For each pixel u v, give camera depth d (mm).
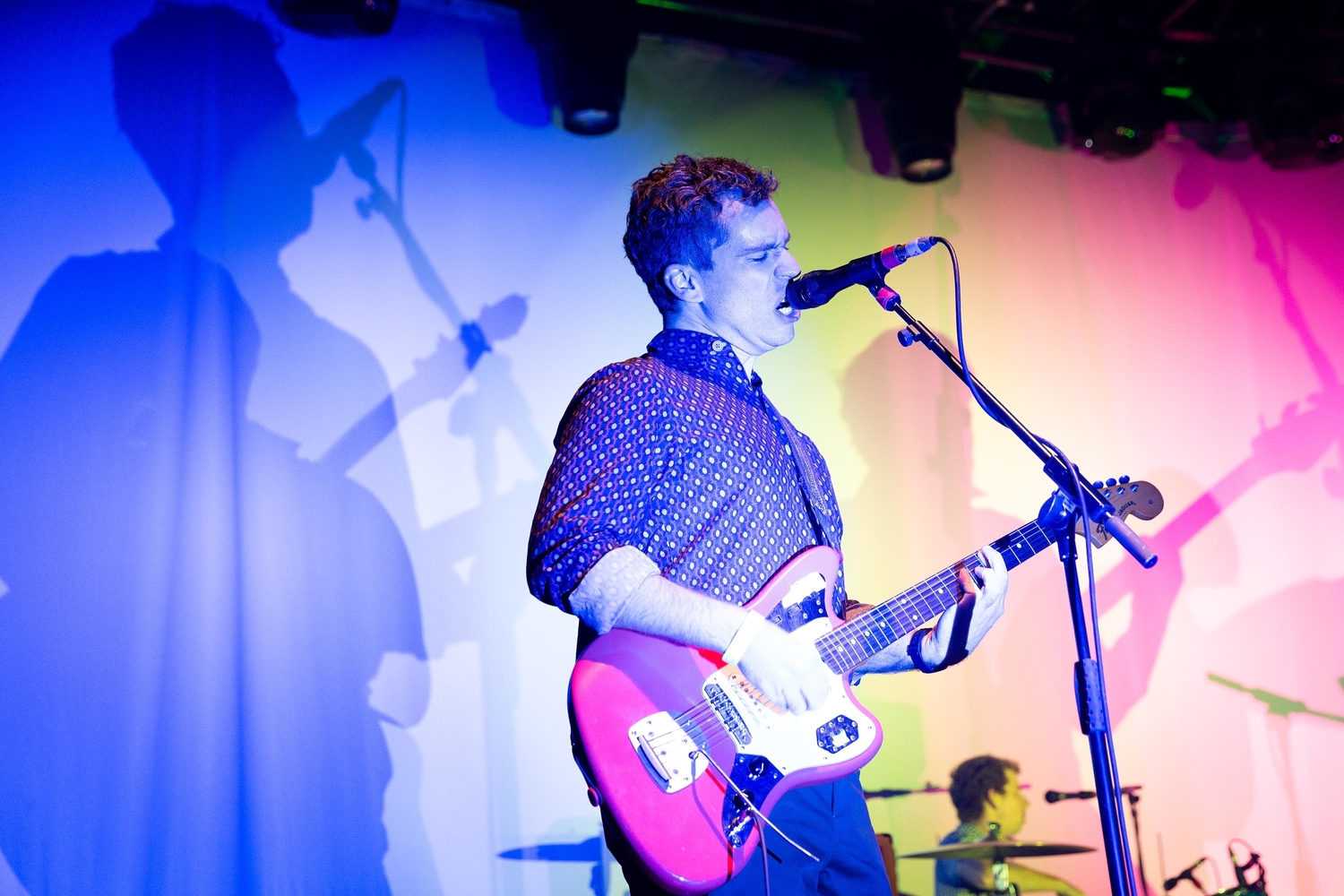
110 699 2746
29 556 2740
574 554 1403
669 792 1445
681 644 1522
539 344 3416
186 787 2771
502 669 3178
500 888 3053
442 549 3188
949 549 3744
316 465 3094
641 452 1518
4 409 2787
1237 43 4039
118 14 3109
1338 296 4258
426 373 3270
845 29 3918
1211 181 4301
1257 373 4145
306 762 2920
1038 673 3752
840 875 1566
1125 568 3881
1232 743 3811
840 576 1717
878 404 3783
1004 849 3195
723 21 3910
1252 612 3932
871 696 3607
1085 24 3959
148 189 3041
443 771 3062
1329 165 4301
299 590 3006
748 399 1700
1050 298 4062
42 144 2955
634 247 1817
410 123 3406
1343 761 3842
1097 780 1438
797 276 1770
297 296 3160
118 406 2896
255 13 3273
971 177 4098
